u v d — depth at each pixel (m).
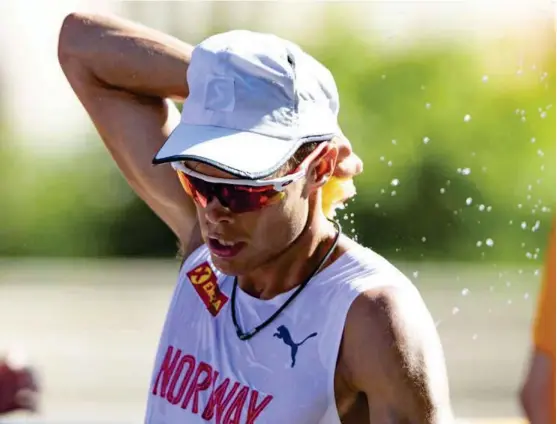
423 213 46.66
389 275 8.48
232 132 8.15
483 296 41.66
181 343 9.30
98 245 62.97
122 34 11.07
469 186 46.19
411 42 55.84
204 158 7.93
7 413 12.14
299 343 8.50
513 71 45.81
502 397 27.89
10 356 12.46
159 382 9.34
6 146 63.22
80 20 11.31
